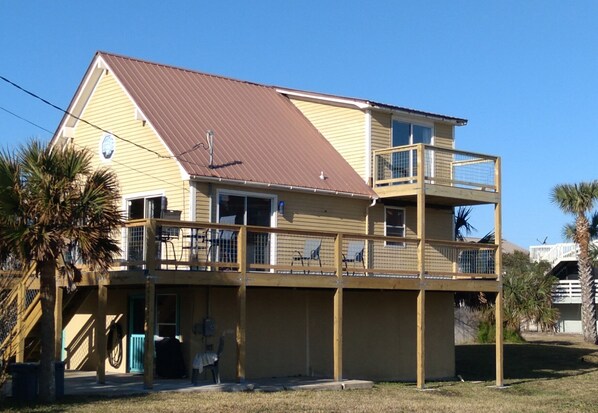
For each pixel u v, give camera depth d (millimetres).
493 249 27531
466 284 26359
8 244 16828
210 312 23312
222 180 23312
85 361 25688
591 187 46688
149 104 25031
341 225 26484
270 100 29734
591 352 38219
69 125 27266
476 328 45250
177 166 23438
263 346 24547
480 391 25172
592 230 48594
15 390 17906
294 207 25266
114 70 25656
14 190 16844
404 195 26391
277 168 25438
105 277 21312
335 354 23375
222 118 26688
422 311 24969
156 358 23047
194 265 20562
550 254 56688
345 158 28547
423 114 29141
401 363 28031
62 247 17031
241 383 21250
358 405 19562
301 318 25594
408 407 19828
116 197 17922
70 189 17141
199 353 21375
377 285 24047
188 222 20609
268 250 24391
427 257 28578
